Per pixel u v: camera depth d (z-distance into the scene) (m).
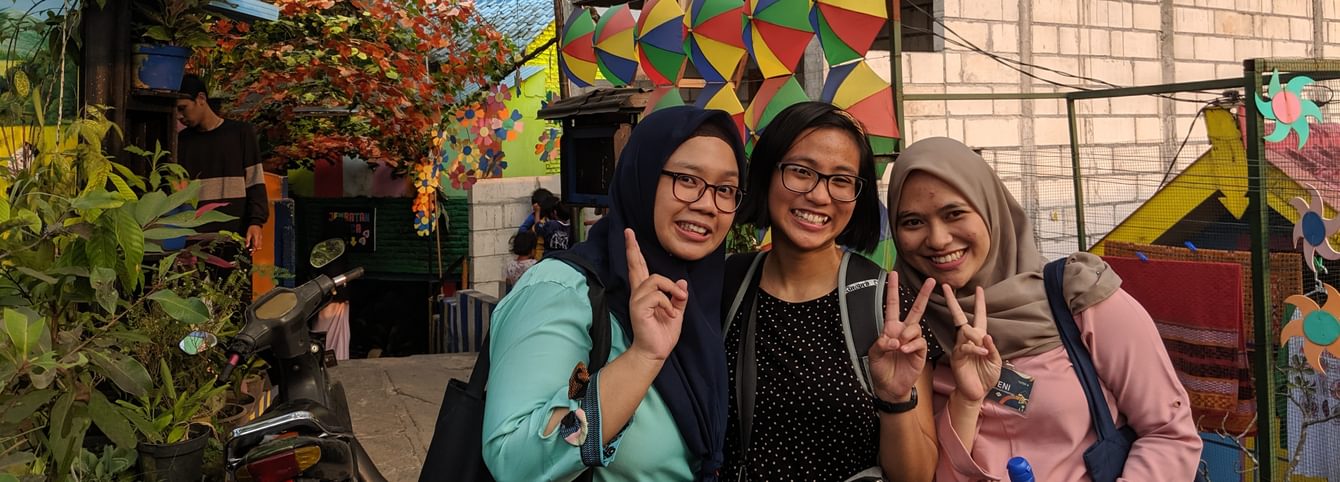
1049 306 2.45
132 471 3.08
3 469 2.47
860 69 5.20
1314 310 3.70
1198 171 5.09
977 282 2.53
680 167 2.02
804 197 2.19
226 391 3.85
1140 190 6.98
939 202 2.44
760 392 2.18
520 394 1.79
